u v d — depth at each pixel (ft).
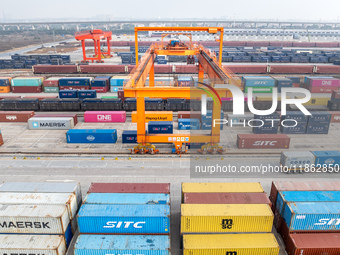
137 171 124.47
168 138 141.38
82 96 227.61
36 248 73.10
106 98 218.59
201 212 74.74
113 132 153.79
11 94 262.26
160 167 128.16
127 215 75.97
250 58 387.55
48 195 86.38
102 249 71.46
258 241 72.54
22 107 211.61
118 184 92.38
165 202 82.58
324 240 75.36
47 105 210.38
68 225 82.07
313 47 586.86
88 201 82.84
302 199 82.58
